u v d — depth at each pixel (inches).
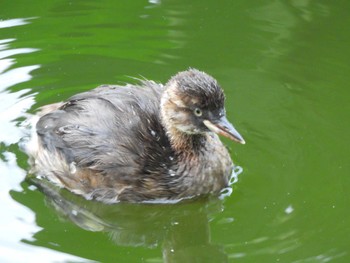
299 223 343.3
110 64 452.8
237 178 373.7
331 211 349.1
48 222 348.2
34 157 383.9
